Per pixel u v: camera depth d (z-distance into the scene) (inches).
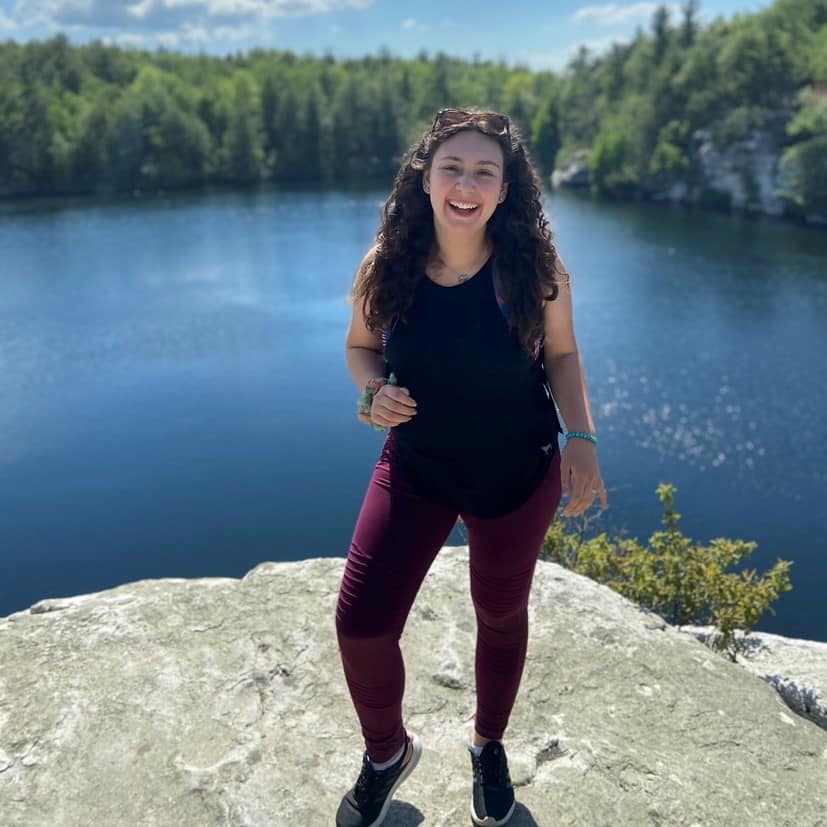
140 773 87.3
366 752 81.3
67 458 752.3
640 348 1016.2
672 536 231.8
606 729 97.8
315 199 2623.0
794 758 95.9
